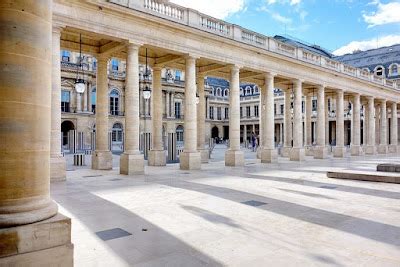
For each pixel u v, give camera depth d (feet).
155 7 57.11
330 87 101.35
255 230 22.66
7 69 13.25
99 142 62.95
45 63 14.60
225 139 261.65
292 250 18.84
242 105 256.52
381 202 32.14
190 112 63.72
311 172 58.65
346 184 43.86
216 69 77.00
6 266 12.34
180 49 61.05
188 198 33.65
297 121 88.63
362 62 186.70
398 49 175.94
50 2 15.12
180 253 18.22
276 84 101.81
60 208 28.84
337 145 105.70
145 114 185.26
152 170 61.36
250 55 74.84
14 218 12.89
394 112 139.03
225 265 16.61
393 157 106.01
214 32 66.28
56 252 13.60
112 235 21.33
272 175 53.93
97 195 35.14
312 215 26.91
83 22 48.39
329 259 17.48
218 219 25.46
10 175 13.15
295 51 86.84
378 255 18.10
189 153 62.64
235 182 45.55
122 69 185.78
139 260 17.16
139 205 30.22
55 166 45.39
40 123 14.21
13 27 13.41
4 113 13.15
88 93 170.91
